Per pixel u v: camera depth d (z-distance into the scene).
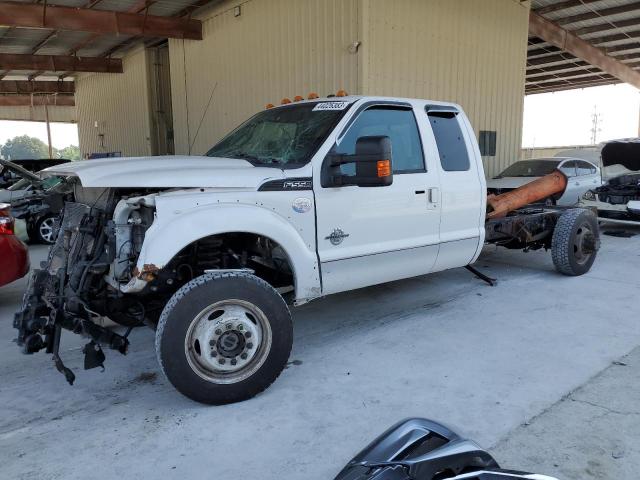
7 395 3.73
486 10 13.23
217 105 14.84
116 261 3.46
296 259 3.86
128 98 20.25
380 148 3.59
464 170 5.11
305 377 3.92
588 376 3.84
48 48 18.56
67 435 3.17
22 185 10.35
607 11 15.67
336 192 4.05
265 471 2.78
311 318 5.33
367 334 4.83
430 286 6.47
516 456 2.85
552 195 7.76
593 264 7.60
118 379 3.98
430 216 4.75
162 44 18.56
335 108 4.33
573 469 2.74
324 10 11.20
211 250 3.88
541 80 24.94
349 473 1.92
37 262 8.38
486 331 4.84
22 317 3.54
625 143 10.36
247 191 3.64
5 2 12.52
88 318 3.59
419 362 4.16
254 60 13.22
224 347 3.42
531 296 5.97
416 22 11.48
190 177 3.47
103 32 13.64
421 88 11.85
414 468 1.78
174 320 3.25
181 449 3.00
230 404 3.50
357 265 4.27
